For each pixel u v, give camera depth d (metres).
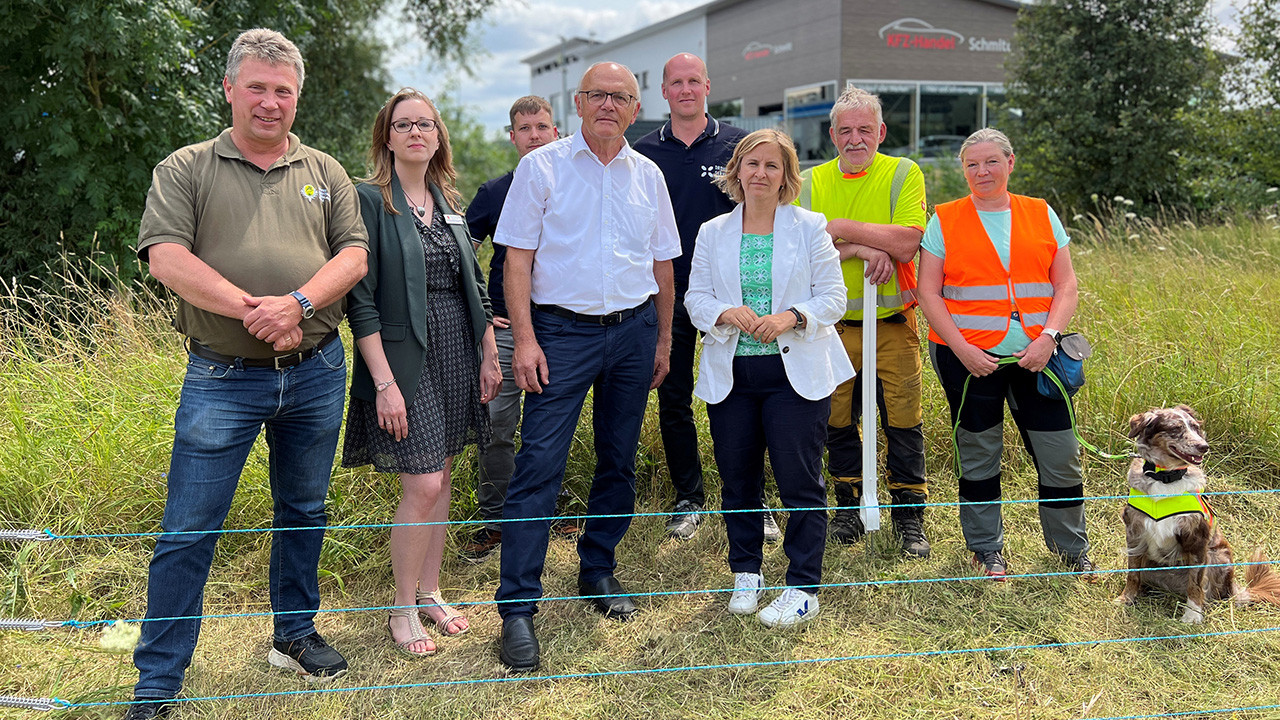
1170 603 3.18
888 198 3.65
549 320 3.14
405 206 2.90
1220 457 4.43
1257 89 11.17
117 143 8.60
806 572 3.19
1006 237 3.32
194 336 2.55
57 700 2.56
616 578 3.61
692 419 4.04
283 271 2.54
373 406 2.94
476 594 3.53
